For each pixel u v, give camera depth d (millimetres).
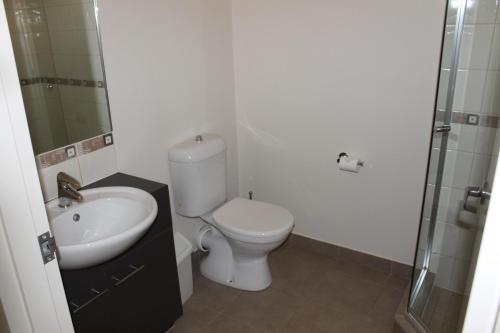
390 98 2215
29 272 868
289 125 2609
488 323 642
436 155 1900
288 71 2490
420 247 1994
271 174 2807
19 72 1606
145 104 2109
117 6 1869
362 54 2219
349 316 2211
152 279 1905
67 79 1758
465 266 2006
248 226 2205
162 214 1884
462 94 1886
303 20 2334
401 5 2037
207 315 2244
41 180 1703
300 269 2609
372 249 2582
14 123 793
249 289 2410
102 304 1667
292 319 2201
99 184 1916
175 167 2273
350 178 2496
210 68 2477
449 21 1725
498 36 1747
